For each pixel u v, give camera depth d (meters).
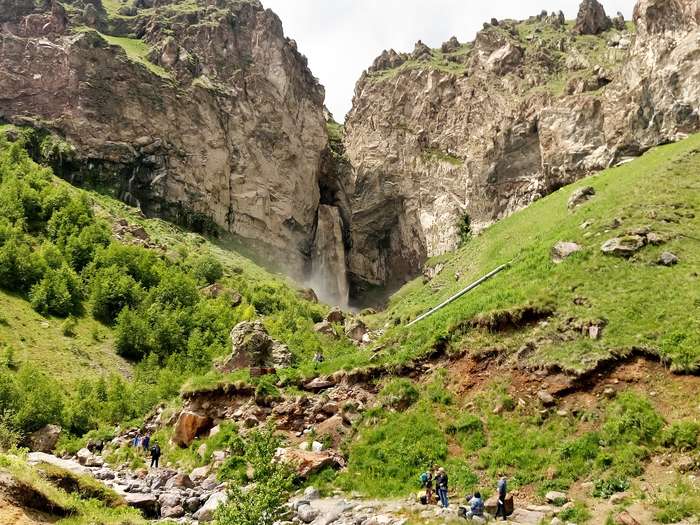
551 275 32.47
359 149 131.38
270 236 114.75
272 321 66.12
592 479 20.30
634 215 36.34
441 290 59.72
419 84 123.50
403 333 31.70
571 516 18.33
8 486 15.85
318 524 19.66
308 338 59.66
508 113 94.19
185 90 108.50
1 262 61.34
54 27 104.12
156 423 32.66
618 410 22.42
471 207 94.62
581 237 35.91
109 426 39.34
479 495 19.34
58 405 40.81
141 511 20.38
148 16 126.25
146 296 67.62
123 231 81.69
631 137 66.44
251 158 115.44
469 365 27.30
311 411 27.84
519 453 22.48
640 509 17.83
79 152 93.88
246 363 34.44
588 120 76.12
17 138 89.06
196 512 21.48
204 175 106.12
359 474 24.08
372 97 133.25
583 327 26.42
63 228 73.62
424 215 113.12
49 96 96.44
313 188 128.38
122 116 99.44
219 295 74.56
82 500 18.84
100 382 46.94
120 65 101.62
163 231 92.69
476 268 54.41
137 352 59.06
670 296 26.95
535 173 85.06
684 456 19.81
